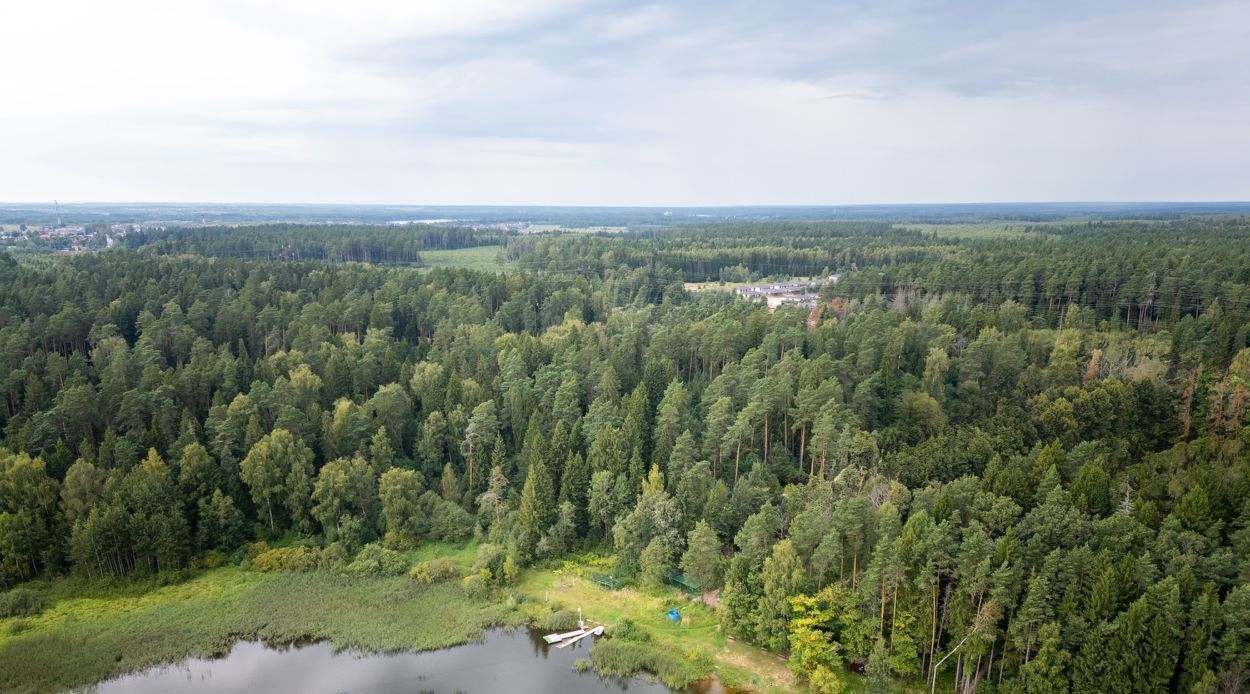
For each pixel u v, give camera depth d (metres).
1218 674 65.25
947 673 78.31
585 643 88.25
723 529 99.44
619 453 109.38
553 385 130.25
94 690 77.69
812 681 76.00
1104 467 97.12
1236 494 81.31
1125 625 66.62
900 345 129.50
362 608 93.75
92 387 118.56
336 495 107.75
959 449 104.44
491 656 85.38
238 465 111.25
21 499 97.25
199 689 78.31
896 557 75.88
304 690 78.56
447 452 125.69
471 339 154.62
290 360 136.88
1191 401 112.00
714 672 81.12
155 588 96.81
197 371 123.81
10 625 87.25
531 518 104.44
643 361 143.75
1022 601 73.44
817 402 110.69
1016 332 139.50
